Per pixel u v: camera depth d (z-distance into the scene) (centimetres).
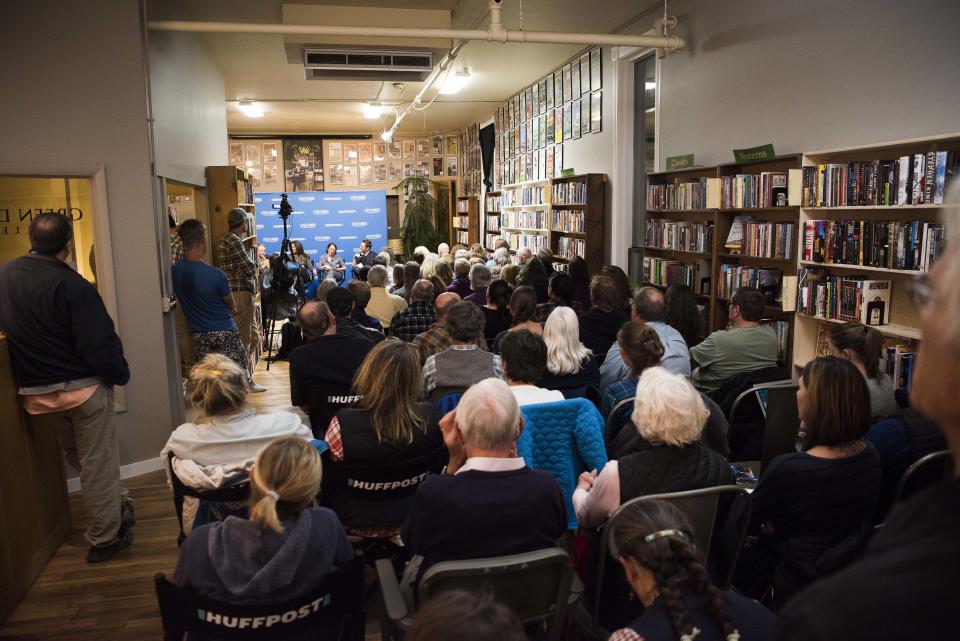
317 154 1562
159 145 471
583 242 824
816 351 423
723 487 180
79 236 436
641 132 748
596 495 190
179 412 478
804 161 413
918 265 332
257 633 153
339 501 248
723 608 109
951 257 50
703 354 357
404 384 230
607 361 326
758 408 321
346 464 230
